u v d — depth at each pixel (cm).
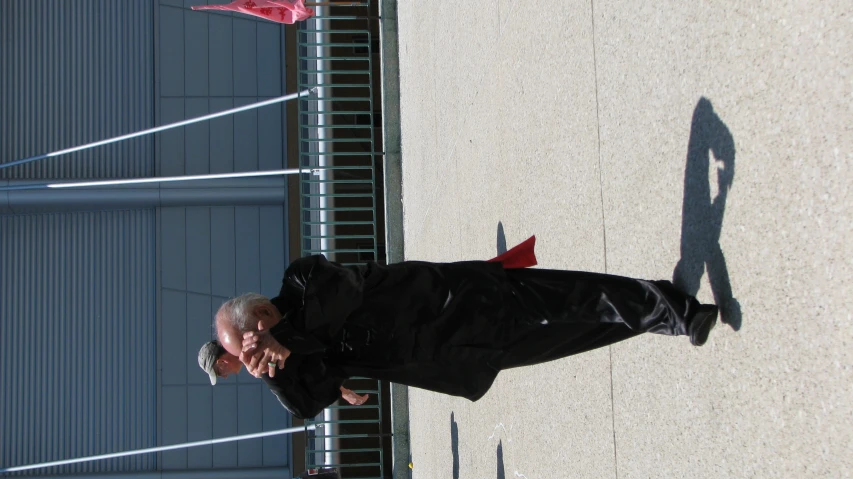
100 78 1936
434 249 970
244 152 1934
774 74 286
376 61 1828
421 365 356
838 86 256
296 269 339
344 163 1820
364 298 351
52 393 1867
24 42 1930
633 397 399
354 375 363
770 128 288
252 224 1933
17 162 1609
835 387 257
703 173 333
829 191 260
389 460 1686
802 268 272
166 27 1953
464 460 788
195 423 1867
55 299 1892
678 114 354
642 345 390
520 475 591
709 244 328
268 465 1862
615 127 422
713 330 325
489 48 688
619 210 418
